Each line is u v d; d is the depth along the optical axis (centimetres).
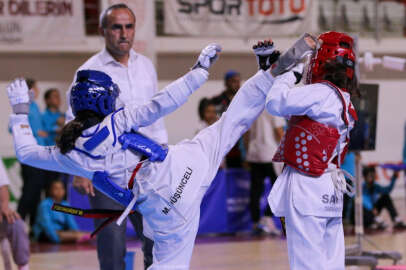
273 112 638
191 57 2277
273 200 659
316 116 639
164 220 620
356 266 1150
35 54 2133
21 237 923
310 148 640
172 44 2162
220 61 2300
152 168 611
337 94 647
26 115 661
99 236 821
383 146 2458
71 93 618
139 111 613
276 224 1694
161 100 614
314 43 636
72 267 1248
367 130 1101
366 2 2392
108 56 830
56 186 1616
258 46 642
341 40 659
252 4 2078
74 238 1572
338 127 651
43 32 1908
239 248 1420
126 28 815
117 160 607
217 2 2047
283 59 637
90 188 827
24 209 1634
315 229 637
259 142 1585
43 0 1905
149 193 612
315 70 659
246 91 652
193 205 624
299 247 637
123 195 613
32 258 1365
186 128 2255
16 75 2114
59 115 1761
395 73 2483
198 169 628
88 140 604
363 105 1090
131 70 837
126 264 984
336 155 656
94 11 2159
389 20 2448
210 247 1441
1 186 908
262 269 1187
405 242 1472
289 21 2095
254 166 1602
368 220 1705
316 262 632
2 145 2048
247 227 1662
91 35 2136
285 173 663
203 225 1617
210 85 2284
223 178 1641
